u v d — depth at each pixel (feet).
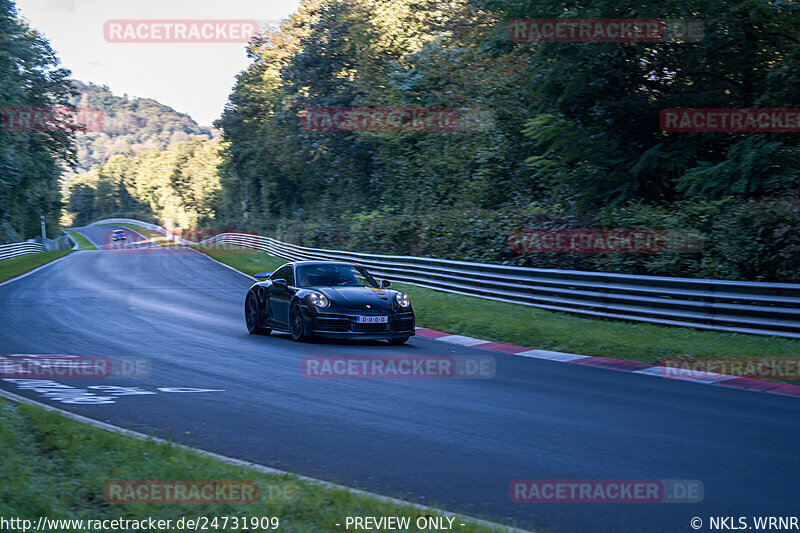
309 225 238.07
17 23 288.51
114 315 101.81
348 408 45.11
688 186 115.44
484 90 179.01
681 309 83.71
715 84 123.24
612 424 41.68
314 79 273.33
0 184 287.28
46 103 342.85
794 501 28.63
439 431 39.45
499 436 38.55
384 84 238.48
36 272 215.10
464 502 28.14
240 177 418.51
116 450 32.27
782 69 106.83
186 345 73.05
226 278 186.80
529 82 131.75
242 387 51.60
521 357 69.97
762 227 85.66
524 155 172.14
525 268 105.50
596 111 130.72
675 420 42.91
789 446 37.06
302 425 40.57
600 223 111.14
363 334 71.82
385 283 80.74
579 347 73.82
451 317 94.02
